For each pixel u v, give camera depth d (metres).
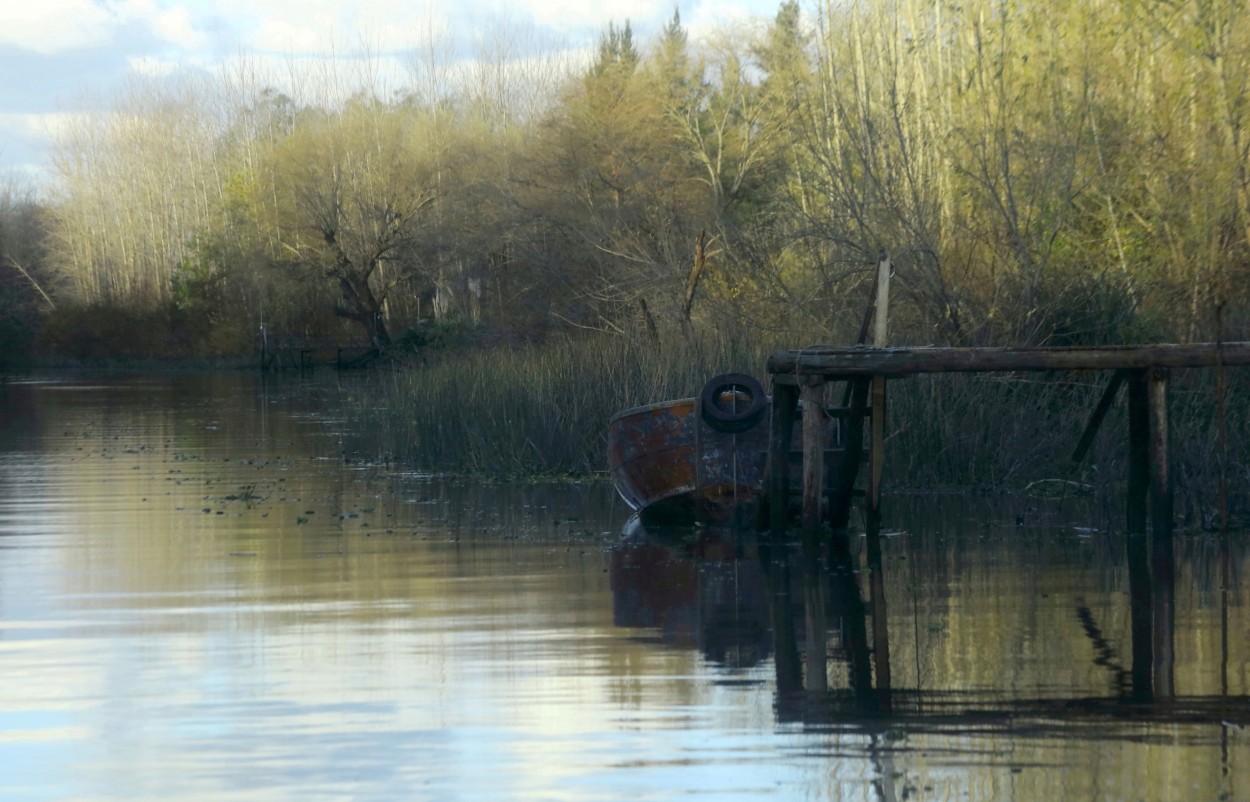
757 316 30.89
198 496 25.64
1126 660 11.88
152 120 129.75
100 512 23.41
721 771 9.16
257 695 11.18
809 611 14.13
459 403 29.58
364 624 13.84
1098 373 22.22
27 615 14.58
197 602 15.18
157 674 11.93
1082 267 25.56
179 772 9.34
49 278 130.25
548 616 14.09
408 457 31.06
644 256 44.31
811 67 37.19
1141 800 8.55
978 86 28.09
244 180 110.25
